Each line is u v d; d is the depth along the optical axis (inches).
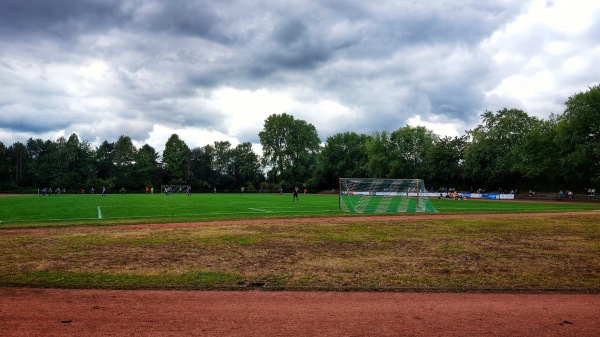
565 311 316.5
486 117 3073.3
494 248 620.4
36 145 5826.8
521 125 2925.7
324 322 282.4
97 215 1194.6
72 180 4815.5
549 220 1069.8
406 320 289.0
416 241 689.0
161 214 1250.6
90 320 283.3
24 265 475.8
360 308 318.0
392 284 399.9
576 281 418.9
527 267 485.4
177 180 5137.8
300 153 4613.7
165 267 471.2
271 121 4628.4
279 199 2517.2
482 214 1286.9
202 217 1132.5
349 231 821.2
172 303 328.5
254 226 906.1
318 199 2568.9
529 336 259.1
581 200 2320.4
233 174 5452.8
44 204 1806.1
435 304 332.8
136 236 732.0
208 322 280.2
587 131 2336.4
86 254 550.6
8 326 269.3
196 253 563.2
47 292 360.5
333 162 4517.7
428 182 3599.9
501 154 2977.4
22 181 4798.2
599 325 283.0
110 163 5364.2
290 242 669.3
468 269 471.8
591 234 788.0
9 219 1049.5
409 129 3661.4
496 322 287.3
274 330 264.4
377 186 1800.0
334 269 467.2
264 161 4729.3
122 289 374.3
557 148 2529.5
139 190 4852.4
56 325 271.9
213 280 410.3
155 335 253.1
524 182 3034.0
